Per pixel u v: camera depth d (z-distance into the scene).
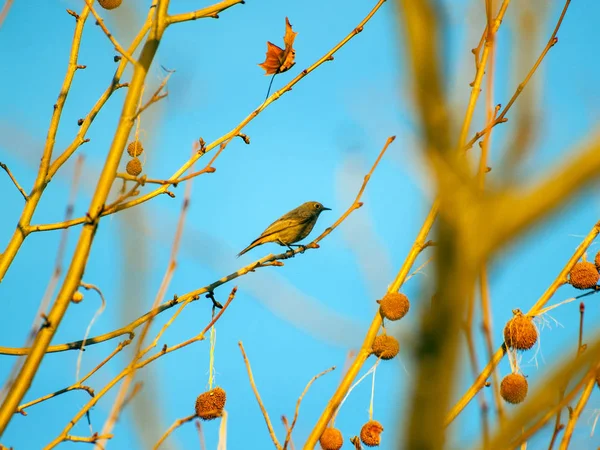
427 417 2.67
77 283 6.60
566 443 5.85
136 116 7.24
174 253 6.17
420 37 3.26
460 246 2.75
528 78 3.99
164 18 7.68
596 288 7.49
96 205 6.89
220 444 6.00
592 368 4.92
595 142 2.72
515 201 2.75
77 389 7.60
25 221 9.21
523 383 6.41
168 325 7.53
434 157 3.12
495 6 6.59
